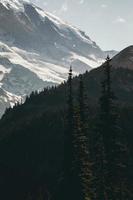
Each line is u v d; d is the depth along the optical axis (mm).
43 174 171250
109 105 52250
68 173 54094
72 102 56562
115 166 51469
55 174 169250
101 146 51906
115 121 51938
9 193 162875
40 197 137250
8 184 169250
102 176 51906
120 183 52125
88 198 52031
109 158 51500
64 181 54562
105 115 52031
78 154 53719
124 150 52312
